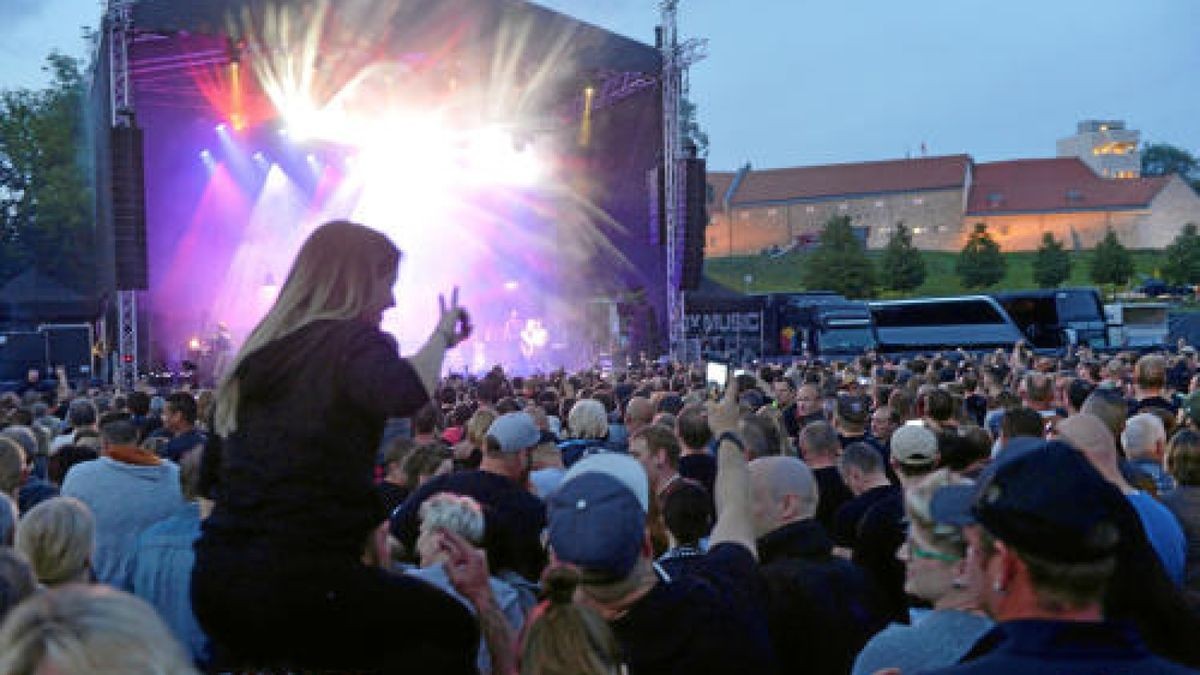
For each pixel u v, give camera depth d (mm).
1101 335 38906
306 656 2539
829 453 6441
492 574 4371
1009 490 1960
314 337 2598
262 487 2514
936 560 2959
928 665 2928
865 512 5352
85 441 7688
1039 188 117750
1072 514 1892
